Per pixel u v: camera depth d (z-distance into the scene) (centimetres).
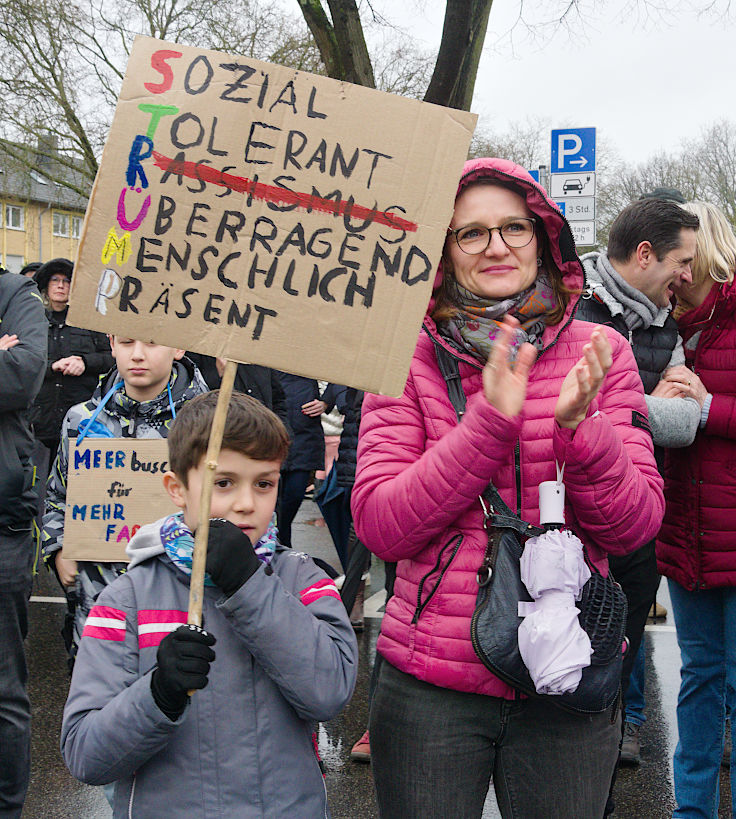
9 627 307
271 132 200
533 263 230
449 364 229
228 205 199
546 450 219
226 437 191
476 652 205
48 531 309
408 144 201
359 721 470
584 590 212
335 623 202
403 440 226
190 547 194
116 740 173
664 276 332
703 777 339
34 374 310
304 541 928
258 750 188
